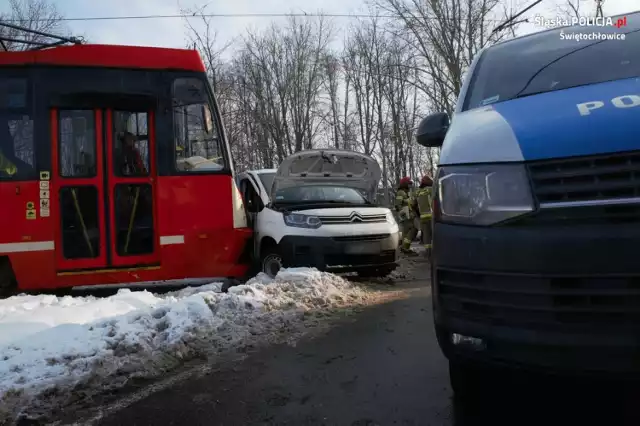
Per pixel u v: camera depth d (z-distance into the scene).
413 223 12.35
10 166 6.68
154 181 7.19
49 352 4.05
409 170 31.83
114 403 3.42
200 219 7.33
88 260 6.88
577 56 3.69
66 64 6.91
